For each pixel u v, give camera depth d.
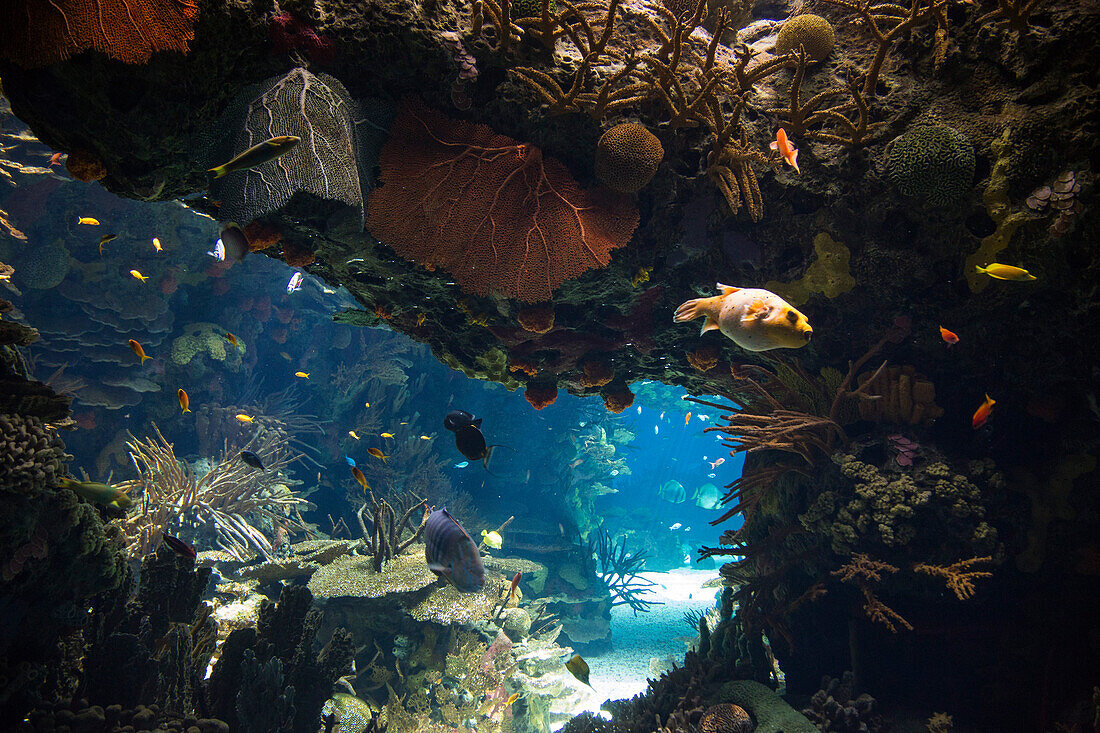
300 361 6.46
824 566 2.00
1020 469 1.84
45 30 1.27
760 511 2.29
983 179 1.59
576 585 6.09
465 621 3.33
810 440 1.94
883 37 1.64
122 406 4.75
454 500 6.43
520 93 1.63
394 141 1.61
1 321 1.47
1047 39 1.52
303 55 1.47
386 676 3.31
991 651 1.89
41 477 1.39
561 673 4.20
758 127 1.78
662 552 9.95
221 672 1.74
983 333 1.76
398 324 2.14
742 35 2.07
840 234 1.75
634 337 2.04
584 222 1.72
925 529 1.78
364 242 1.76
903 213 1.69
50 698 1.47
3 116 4.08
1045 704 1.82
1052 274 1.57
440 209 1.65
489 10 1.57
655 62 1.58
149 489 3.58
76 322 4.60
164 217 4.83
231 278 5.47
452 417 1.75
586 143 1.69
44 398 1.51
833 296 1.81
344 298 6.31
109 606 1.67
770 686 2.19
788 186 1.76
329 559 3.55
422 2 1.55
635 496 11.80
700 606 6.93
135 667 1.53
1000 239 1.58
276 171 1.40
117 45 1.29
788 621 2.16
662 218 1.79
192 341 5.14
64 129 1.39
